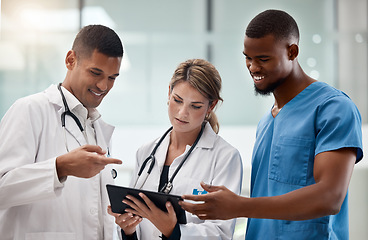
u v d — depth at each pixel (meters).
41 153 1.45
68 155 1.30
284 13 1.47
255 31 1.43
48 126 1.49
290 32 1.45
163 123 3.67
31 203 1.41
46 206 1.41
